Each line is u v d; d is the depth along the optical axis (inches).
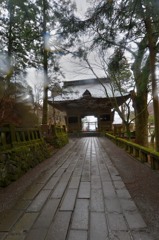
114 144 478.6
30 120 367.9
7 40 315.0
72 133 848.3
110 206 110.7
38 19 250.2
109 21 165.3
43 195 129.7
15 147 190.5
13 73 326.6
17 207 111.4
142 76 242.7
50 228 88.1
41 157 255.9
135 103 388.5
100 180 162.6
